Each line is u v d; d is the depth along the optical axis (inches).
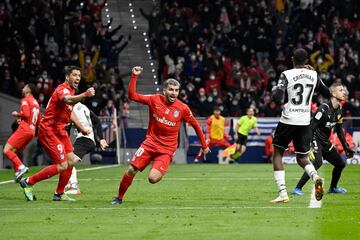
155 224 706.2
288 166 1873.8
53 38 2271.2
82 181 1344.7
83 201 940.6
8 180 1386.6
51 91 2135.8
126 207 857.5
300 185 1012.5
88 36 2305.6
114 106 2187.5
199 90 2218.3
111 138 2121.1
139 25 2637.8
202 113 2201.0
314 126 1032.8
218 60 2303.2
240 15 2464.3
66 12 2352.4
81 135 1084.5
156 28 2445.9
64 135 946.7
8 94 2146.9
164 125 887.7
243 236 631.8
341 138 1063.0
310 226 687.1
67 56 2236.7
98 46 2315.5
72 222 726.5
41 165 2052.2
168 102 892.0
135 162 886.4
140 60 2522.1
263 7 2472.9
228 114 2220.7
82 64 2215.8
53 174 938.7
